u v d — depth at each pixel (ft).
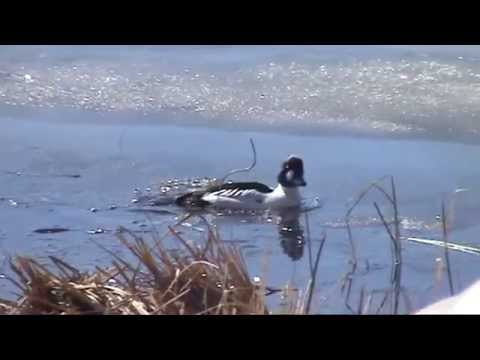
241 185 37.32
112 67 54.90
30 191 37.91
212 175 40.16
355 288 26.25
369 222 33.88
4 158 42.09
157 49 57.11
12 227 33.45
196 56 55.72
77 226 33.60
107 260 29.32
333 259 29.73
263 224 34.78
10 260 25.43
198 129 45.91
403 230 32.60
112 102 49.88
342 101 47.73
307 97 48.70
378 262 29.09
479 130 43.55
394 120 45.27
